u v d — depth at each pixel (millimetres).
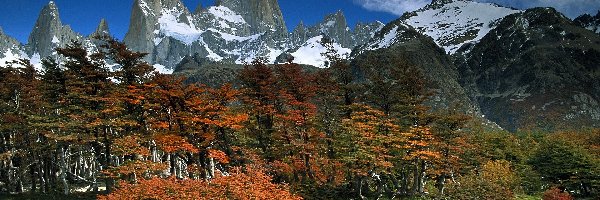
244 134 48094
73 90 42188
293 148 44875
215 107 38844
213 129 42219
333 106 50312
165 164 39438
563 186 66438
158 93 37812
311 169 46719
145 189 30391
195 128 38875
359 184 44562
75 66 43625
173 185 30656
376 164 41531
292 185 43688
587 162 64812
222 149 45219
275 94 48312
